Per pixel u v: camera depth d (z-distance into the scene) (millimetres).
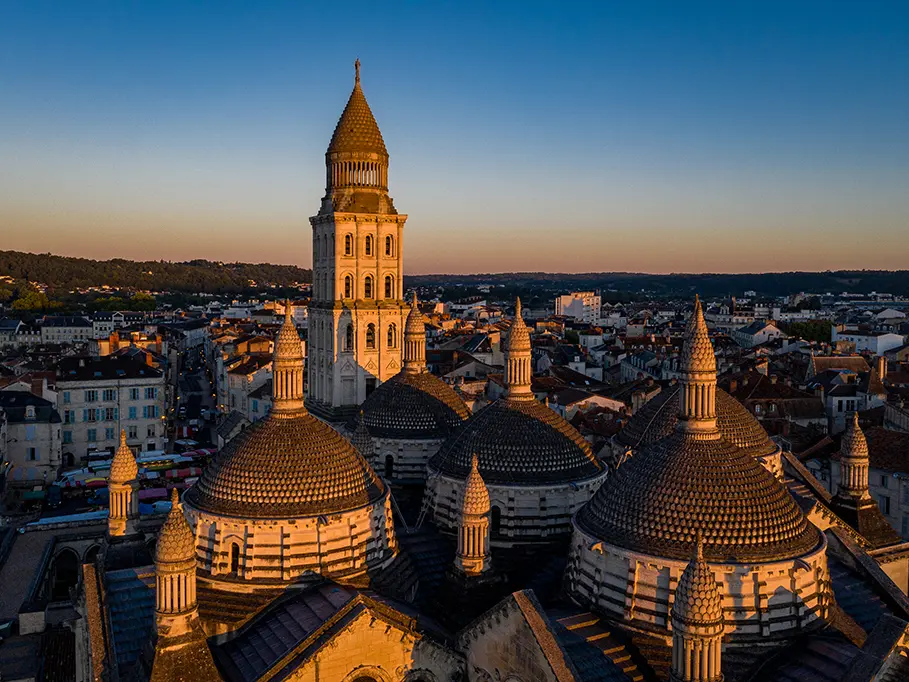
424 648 51344
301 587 55688
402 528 68812
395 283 108000
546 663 43812
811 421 159250
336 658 48812
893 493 109812
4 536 110688
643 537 48719
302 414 61812
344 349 104250
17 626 85250
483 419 70375
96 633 54062
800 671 44250
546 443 67688
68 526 113625
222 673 49219
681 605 40875
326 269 107062
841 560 58000
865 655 42062
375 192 105750
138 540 66562
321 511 56688
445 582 58125
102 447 172500
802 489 71562
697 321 52781
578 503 66500
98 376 172250
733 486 49344
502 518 65688
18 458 154000
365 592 55125
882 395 166500
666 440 53594
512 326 70500
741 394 163875
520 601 45750
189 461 167125
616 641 47062
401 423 81312
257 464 58125
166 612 47062
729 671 44938
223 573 56250
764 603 46406
